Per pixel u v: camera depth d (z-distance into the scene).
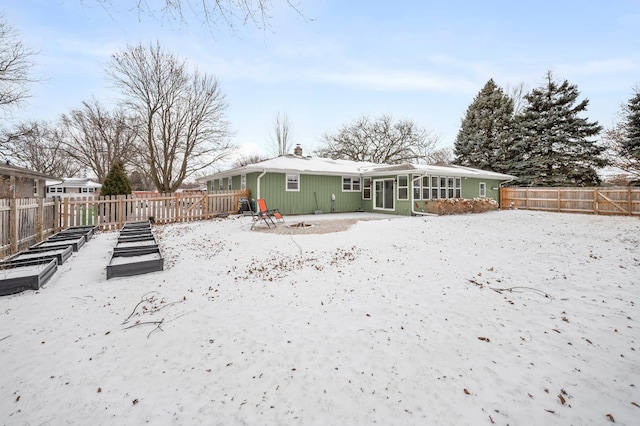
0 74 13.90
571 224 12.70
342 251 7.47
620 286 4.89
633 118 21.27
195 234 10.17
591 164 23.88
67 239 8.33
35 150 29.22
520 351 3.04
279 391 2.46
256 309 4.08
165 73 22.27
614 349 3.06
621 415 2.19
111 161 29.23
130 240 8.16
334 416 2.19
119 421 2.13
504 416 2.19
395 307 4.13
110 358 2.91
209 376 2.65
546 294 4.59
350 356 2.96
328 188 18.05
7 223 6.98
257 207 15.46
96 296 4.54
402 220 13.27
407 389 2.48
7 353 2.98
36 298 4.45
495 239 9.15
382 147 35.72
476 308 4.09
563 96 24.94
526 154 27.47
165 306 4.17
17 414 2.19
